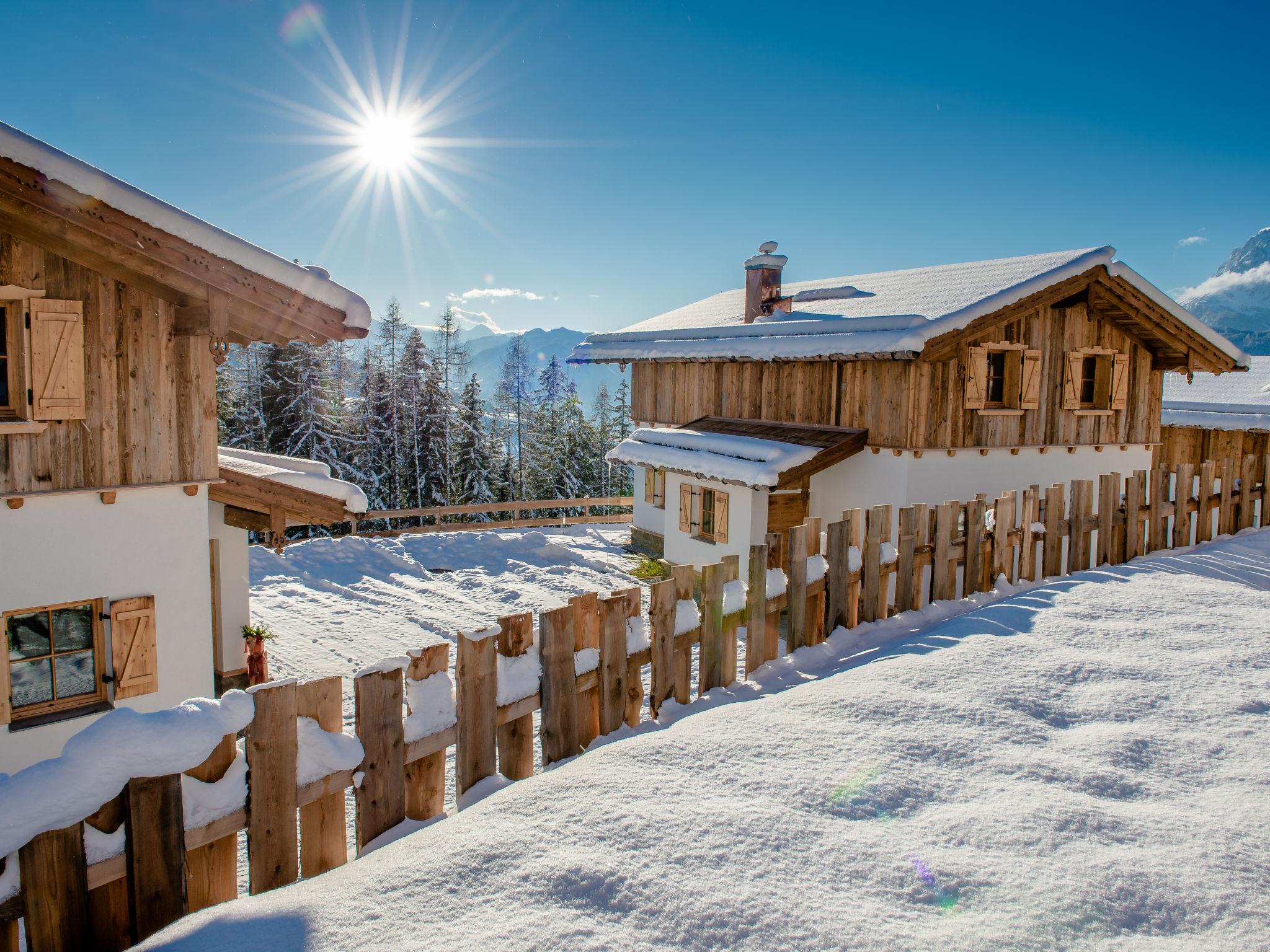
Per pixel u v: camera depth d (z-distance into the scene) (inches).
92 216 244.8
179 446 285.4
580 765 163.5
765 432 574.2
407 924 115.7
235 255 265.1
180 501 288.4
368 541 629.0
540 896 119.9
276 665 395.5
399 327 1660.9
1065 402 552.1
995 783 151.4
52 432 259.0
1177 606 259.9
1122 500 354.0
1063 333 548.4
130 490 275.1
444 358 1761.8
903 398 487.8
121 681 277.4
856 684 199.5
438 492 1523.1
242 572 376.5
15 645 266.8
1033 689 193.6
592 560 632.4
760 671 246.8
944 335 466.9
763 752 163.9
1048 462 554.9
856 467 525.7
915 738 168.7
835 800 144.7
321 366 1397.6
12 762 261.1
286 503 333.7
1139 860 126.2
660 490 685.9
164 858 129.6
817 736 171.0
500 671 180.7
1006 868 124.6
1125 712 182.1
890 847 130.5
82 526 268.4
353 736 153.9
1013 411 525.0
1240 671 205.2
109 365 268.1
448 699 170.1
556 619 189.2
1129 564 331.3
